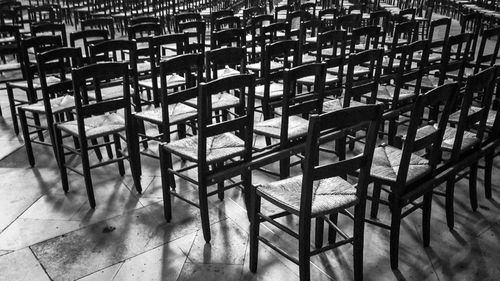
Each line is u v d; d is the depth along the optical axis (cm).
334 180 219
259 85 406
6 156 357
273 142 384
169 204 264
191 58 284
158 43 360
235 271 223
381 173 225
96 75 260
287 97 254
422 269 227
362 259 212
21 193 299
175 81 392
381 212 279
